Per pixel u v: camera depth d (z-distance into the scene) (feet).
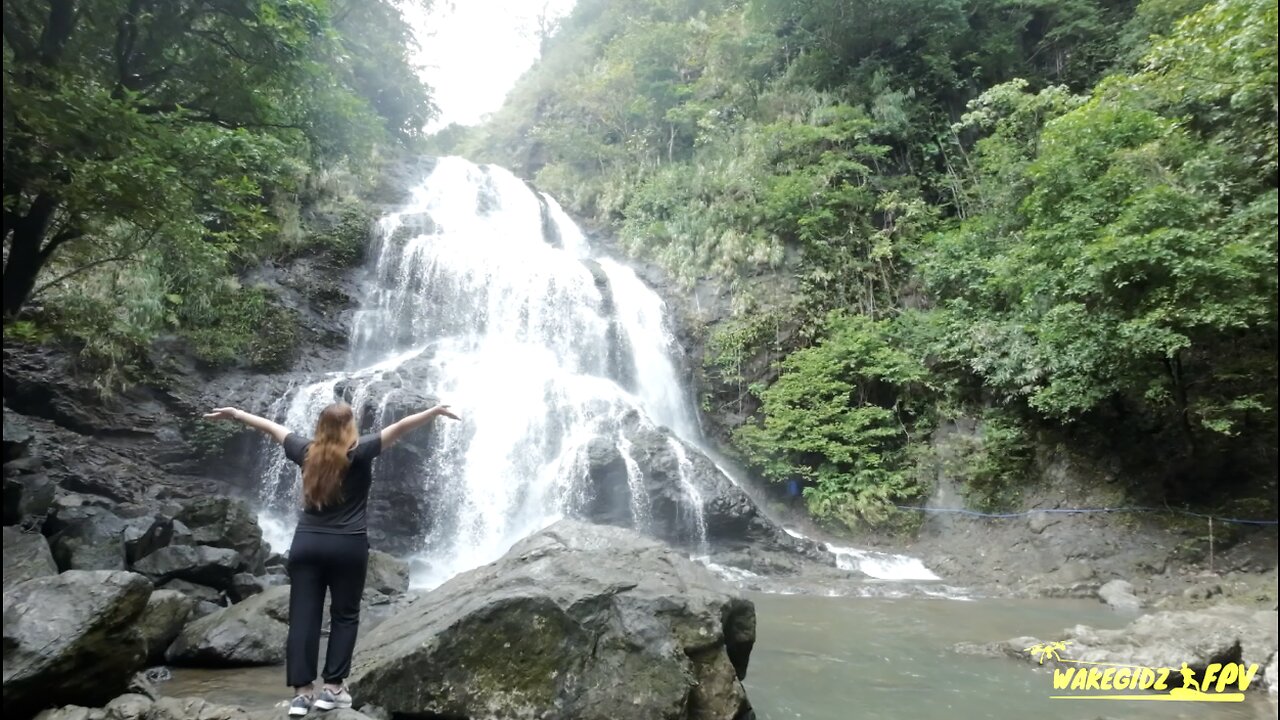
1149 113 41.81
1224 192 36.24
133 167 25.48
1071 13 72.28
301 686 12.92
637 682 15.61
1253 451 42.98
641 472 48.60
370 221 65.87
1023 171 53.78
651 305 69.00
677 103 89.51
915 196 69.26
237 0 29.12
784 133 72.02
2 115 22.38
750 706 17.33
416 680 15.53
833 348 58.70
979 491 50.85
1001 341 49.37
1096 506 45.98
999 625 30.45
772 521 51.52
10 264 27.84
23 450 32.07
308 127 36.94
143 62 30.86
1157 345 36.81
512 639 15.93
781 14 82.99
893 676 22.11
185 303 48.55
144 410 45.44
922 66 77.25
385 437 14.08
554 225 81.10
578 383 55.88
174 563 27.22
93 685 15.60
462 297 63.77
